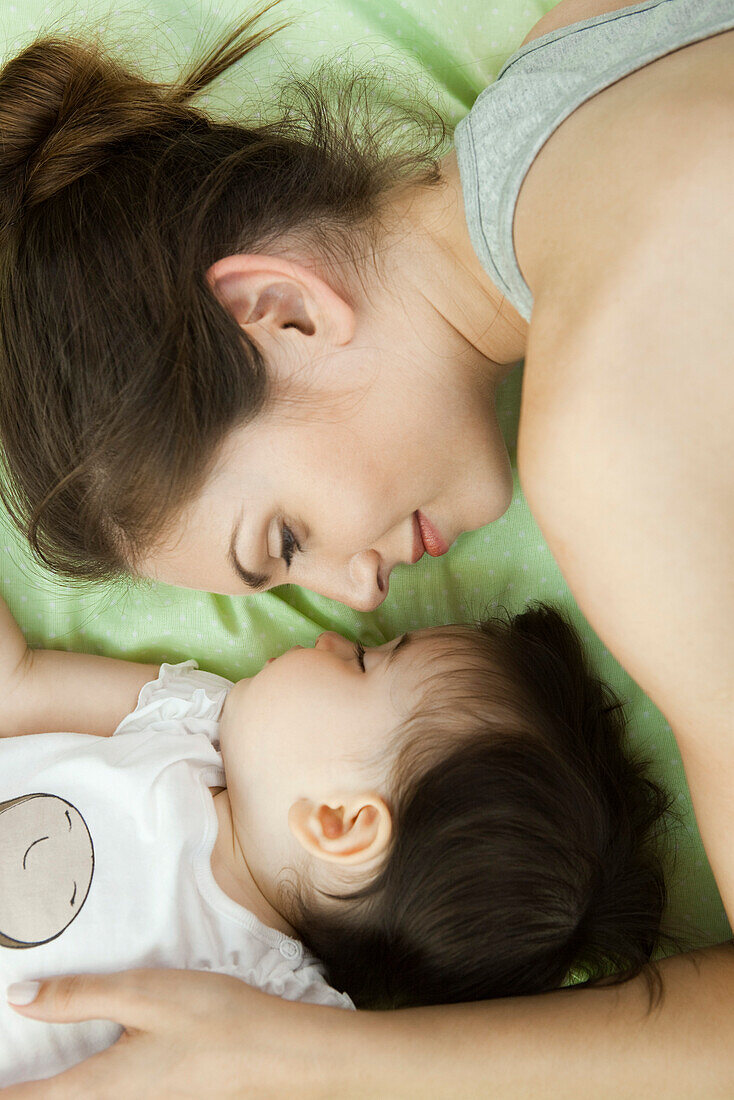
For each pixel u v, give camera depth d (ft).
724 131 1.82
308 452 2.36
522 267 2.22
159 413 2.26
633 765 3.08
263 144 2.55
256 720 2.97
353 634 3.54
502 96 2.34
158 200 2.40
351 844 2.71
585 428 1.80
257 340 2.30
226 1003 2.43
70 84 2.67
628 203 1.87
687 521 1.75
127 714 3.30
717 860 2.01
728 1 2.11
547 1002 2.43
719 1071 2.27
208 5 3.41
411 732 2.81
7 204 2.55
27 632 3.49
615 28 2.31
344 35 3.40
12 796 2.89
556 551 1.96
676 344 1.76
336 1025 2.38
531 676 2.92
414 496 2.59
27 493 2.60
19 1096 2.35
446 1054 2.31
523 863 2.70
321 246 2.45
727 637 1.77
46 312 2.37
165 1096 2.33
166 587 3.51
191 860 2.84
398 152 2.76
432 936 2.72
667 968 2.51
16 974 2.63
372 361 2.40
